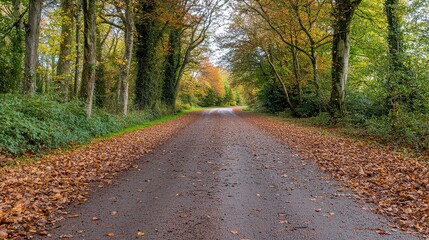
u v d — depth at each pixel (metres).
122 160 9.30
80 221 4.73
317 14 20.02
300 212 5.06
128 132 16.55
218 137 14.79
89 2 15.30
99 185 6.69
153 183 6.84
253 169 8.09
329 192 6.13
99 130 14.88
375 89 14.13
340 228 4.44
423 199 5.42
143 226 4.54
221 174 7.57
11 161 8.20
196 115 36.31
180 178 7.24
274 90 35.94
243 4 25.27
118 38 34.91
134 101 26.53
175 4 26.08
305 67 31.14
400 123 11.84
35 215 4.83
